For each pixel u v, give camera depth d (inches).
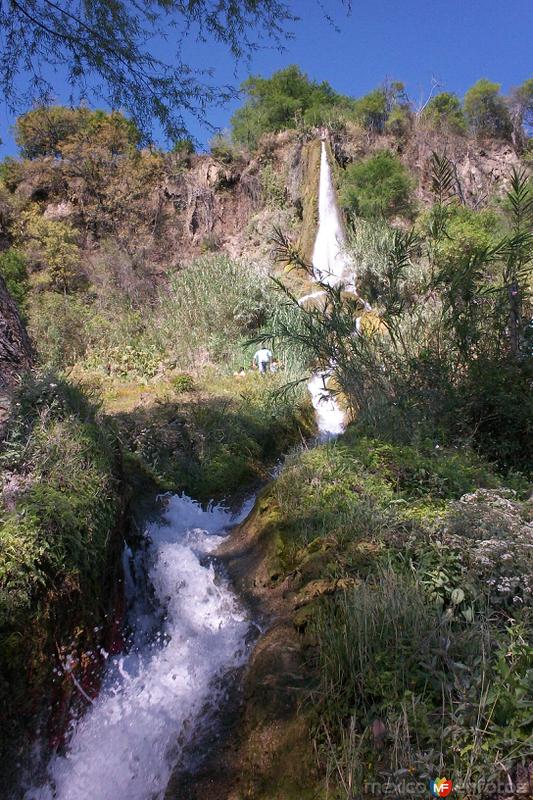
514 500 156.3
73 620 124.2
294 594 144.2
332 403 385.1
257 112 1103.0
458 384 231.6
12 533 115.2
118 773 118.1
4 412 152.6
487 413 223.8
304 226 814.5
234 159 989.2
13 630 107.0
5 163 909.2
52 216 860.6
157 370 427.2
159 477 251.4
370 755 89.6
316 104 1070.4
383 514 158.1
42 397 156.2
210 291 548.7
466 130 1175.0
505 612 113.0
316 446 232.5
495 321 237.6
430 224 307.4
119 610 154.2
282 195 926.4
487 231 576.4
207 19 218.7
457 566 123.5
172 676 139.1
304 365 396.8
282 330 263.1
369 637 107.0
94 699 129.5
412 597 112.9
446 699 93.2
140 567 178.7
